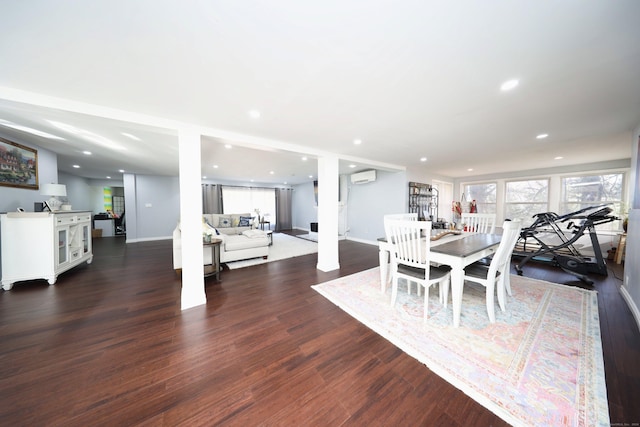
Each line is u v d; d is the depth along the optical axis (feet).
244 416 3.70
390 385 4.33
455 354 5.13
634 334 5.78
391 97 5.97
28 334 5.91
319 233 12.00
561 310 7.07
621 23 3.44
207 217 18.89
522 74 4.92
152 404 3.90
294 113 6.95
